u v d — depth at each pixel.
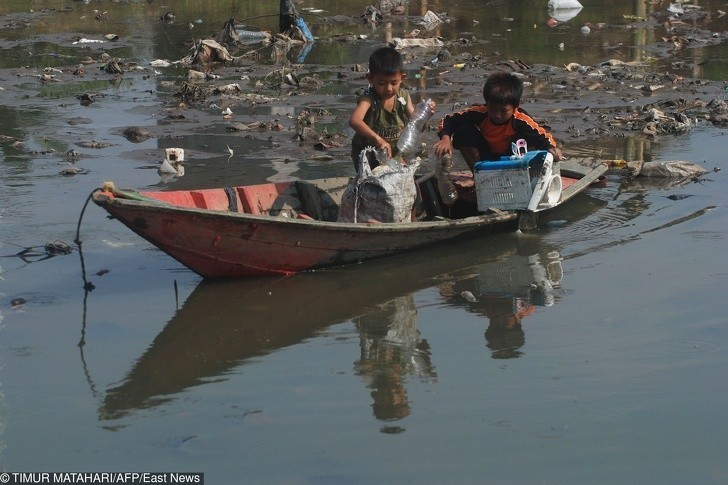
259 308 11.30
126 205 10.48
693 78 25.73
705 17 37.03
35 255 12.99
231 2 42.66
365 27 36.25
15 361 9.82
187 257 11.48
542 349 10.01
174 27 36.31
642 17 36.84
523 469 7.70
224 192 13.16
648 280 11.98
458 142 14.66
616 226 14.32
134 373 9.59
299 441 8.20
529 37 33.12
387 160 13.02
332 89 25.17
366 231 12.23
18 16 39.31
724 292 11.48
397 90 13.37
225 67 28.55
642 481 7.52
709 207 15.07
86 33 35.09
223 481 7.59
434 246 13.40
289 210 13.81
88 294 11.69
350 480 7.58
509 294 11.68
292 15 32.78
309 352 10.09
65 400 9.00
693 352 9.83
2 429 8.45
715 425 8.35
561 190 14.63
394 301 11.55
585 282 12.02
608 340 10.19
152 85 25.89
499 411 8.66
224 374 9.57
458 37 33.34
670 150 18.77
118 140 19.84
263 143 19.55
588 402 8.80
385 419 8.56
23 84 26.05
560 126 20.75
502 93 13.72
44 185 16.30
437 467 7.73
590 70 26.67
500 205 14.01
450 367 9.63
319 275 12.43
